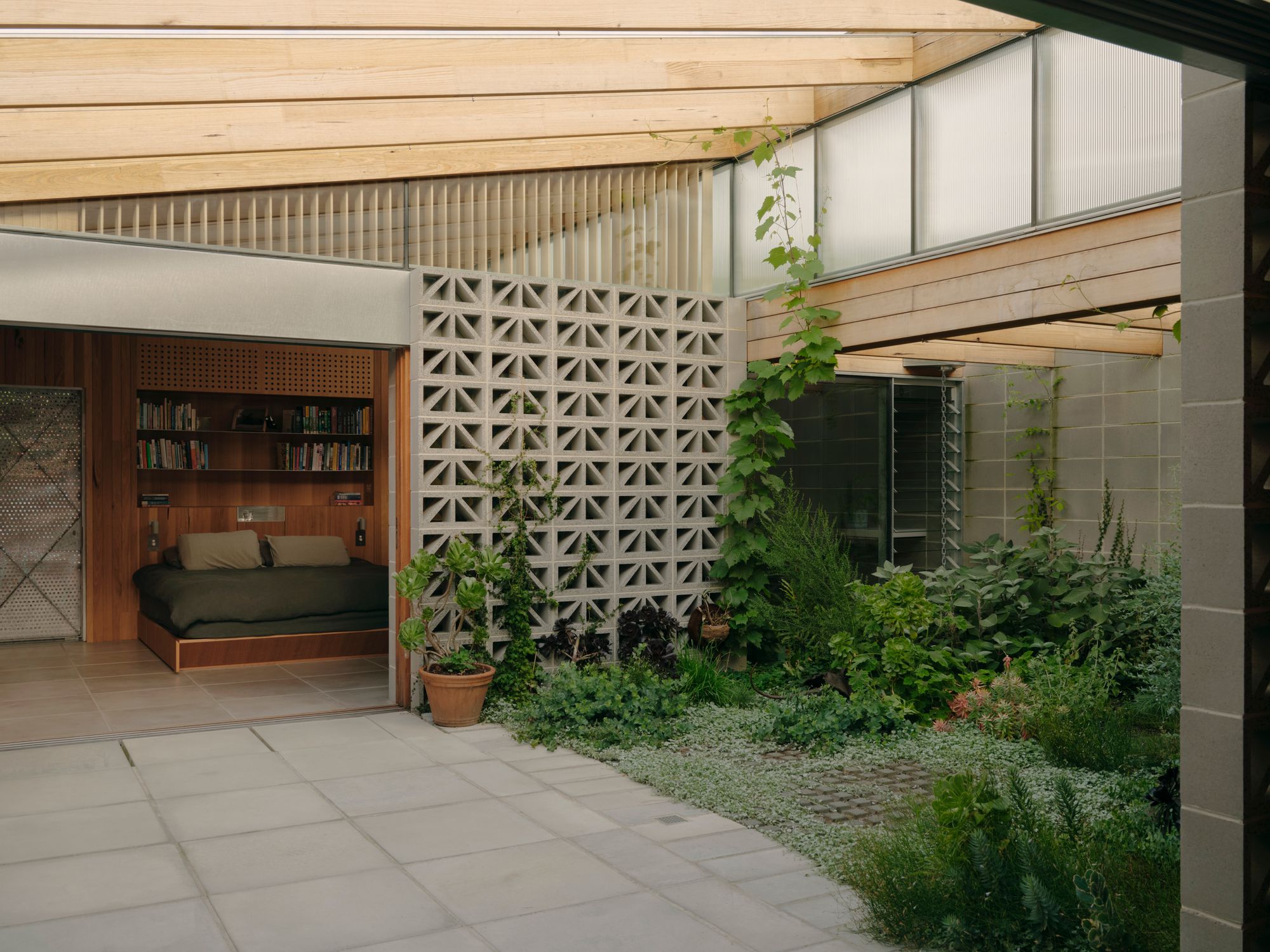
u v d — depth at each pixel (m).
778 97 7.28
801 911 3.63
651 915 3.59
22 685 7.77
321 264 6.67
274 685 7.81
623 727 5.98
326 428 10.98
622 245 7.77
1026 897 3.13
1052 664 6.36
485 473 7.08
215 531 10.51
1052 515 8.66
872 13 5.21
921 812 4.00
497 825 4.55
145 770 5.46
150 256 6.15
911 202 6.71
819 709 6.11
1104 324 6.66
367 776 5.34
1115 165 5.49
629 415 7.90
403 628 6.41
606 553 7.54
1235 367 2.63
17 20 4.13
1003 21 5.68
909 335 6.51
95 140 5.39
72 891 3.80
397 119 5.97
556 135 6.45
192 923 3.52
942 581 7.29
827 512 8.77
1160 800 4.08
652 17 4.85
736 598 7.76
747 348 8.13
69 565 9.94
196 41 4.94
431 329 6.89
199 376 10.34
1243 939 2.61
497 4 4.64
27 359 9.64
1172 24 2.30
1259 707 2.63
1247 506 2.61
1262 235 2.66
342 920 3.55
